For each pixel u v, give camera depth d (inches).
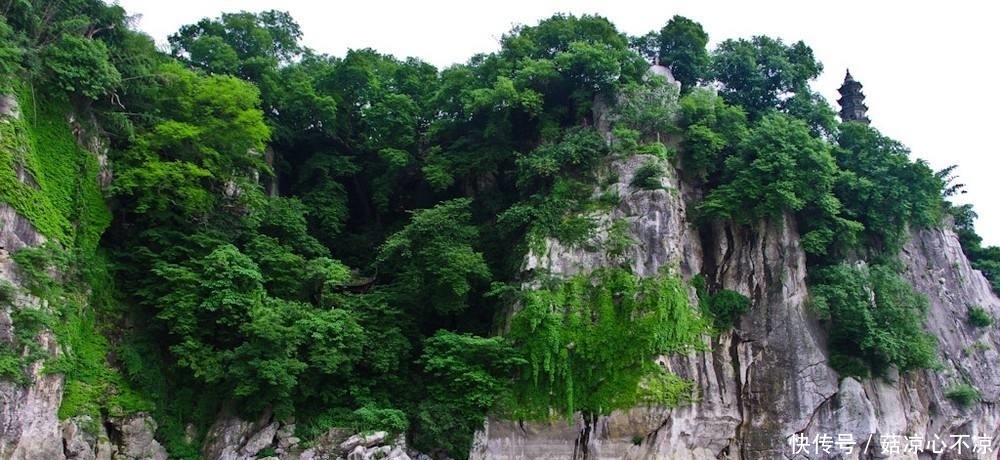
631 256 1412.4
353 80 1802.4
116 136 1277.1
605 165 1542.8
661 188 1472.7
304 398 1250.0
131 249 1253.1
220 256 1214.3
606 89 1638.8
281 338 1196.5
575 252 1435.8
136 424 1130.0
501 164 1675.7
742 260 1557.6
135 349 1199.6
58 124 1154.7
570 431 1289.4
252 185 1409.9
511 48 1774.1
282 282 1363.2
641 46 1945.1
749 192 1510.8
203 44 1721.2
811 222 1587.1
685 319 1386.6
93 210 1195.9
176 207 1290.6
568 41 1760.6
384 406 1307.8
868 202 1697.8
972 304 1888.5
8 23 1109.7
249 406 1200.8
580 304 1371.8
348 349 1295.5
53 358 1010.7
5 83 1023.6
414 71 1969.7
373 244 1691.7
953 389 1640.0
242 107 1403.8
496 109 1628.9
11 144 1020.5
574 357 1330.0
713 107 1660.9
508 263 1489.9
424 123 1867.6
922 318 1576.0
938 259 1900.8
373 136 1809.8
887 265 1625.2
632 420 1273.4
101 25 1301.7
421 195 1752.0
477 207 1656.0
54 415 1001.5
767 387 1432.1
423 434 1264.8
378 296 1416.1
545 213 1480.1
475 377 1267.2
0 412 908.0
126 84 1304.1
